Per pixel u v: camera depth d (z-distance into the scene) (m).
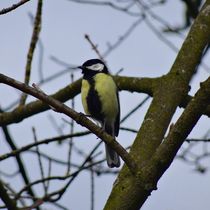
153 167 5.19
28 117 9.47
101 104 9.06
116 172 9.31
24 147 8.29
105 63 9.30
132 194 5.66
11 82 5.37
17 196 7.82
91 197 8.16
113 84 9.18
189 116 4.97
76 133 8.62
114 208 5.72
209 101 4.94
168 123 7.02
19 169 9.10
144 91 9.02
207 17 8.16
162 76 8.48
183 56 7.81
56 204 8.37
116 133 9.41
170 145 5.08
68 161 8.59
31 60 8.98
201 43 7.92
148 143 6.68
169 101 7.22
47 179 8.16
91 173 8.26
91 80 9.17
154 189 5.29
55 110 5.60
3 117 9.42
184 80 7.52
